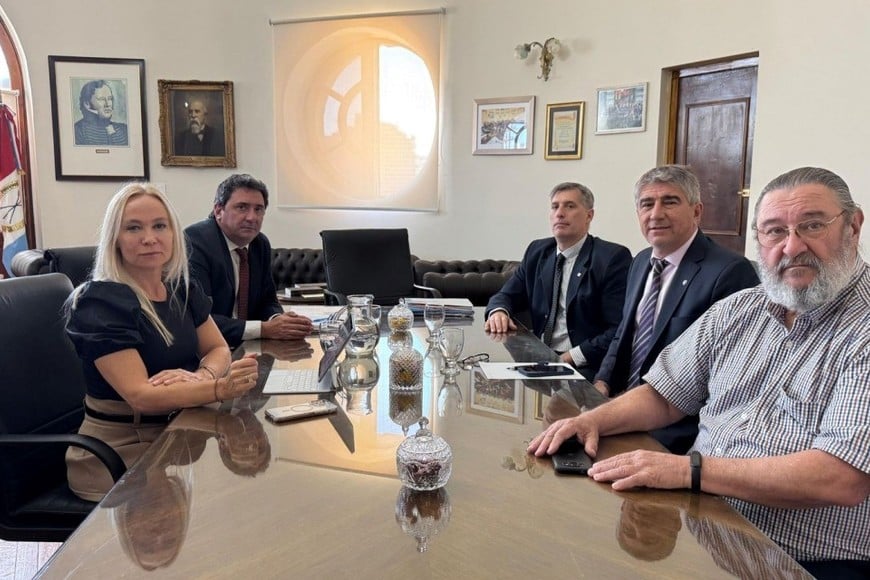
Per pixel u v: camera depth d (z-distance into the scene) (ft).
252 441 4.06
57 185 17.10
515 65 15.93
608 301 9.10
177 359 5.56
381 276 13.47
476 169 16.69
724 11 12.78
